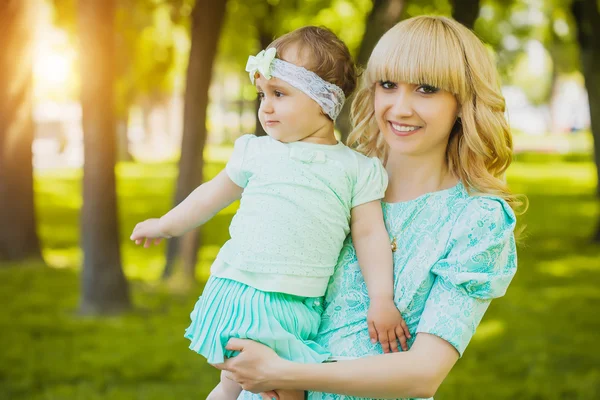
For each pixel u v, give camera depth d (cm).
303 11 1045
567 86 4619
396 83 188
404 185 199
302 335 191
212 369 570
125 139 2905
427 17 190
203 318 195
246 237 194
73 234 1224
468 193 191
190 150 777
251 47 1220
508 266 187
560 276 915
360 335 187
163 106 4006
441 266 183
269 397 183
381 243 191
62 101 3141
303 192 193
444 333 175
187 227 214
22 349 603
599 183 1142
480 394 511
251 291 190
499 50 955
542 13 1208
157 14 1058
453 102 188
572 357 596
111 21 666
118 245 720
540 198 1777
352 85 208
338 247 195
